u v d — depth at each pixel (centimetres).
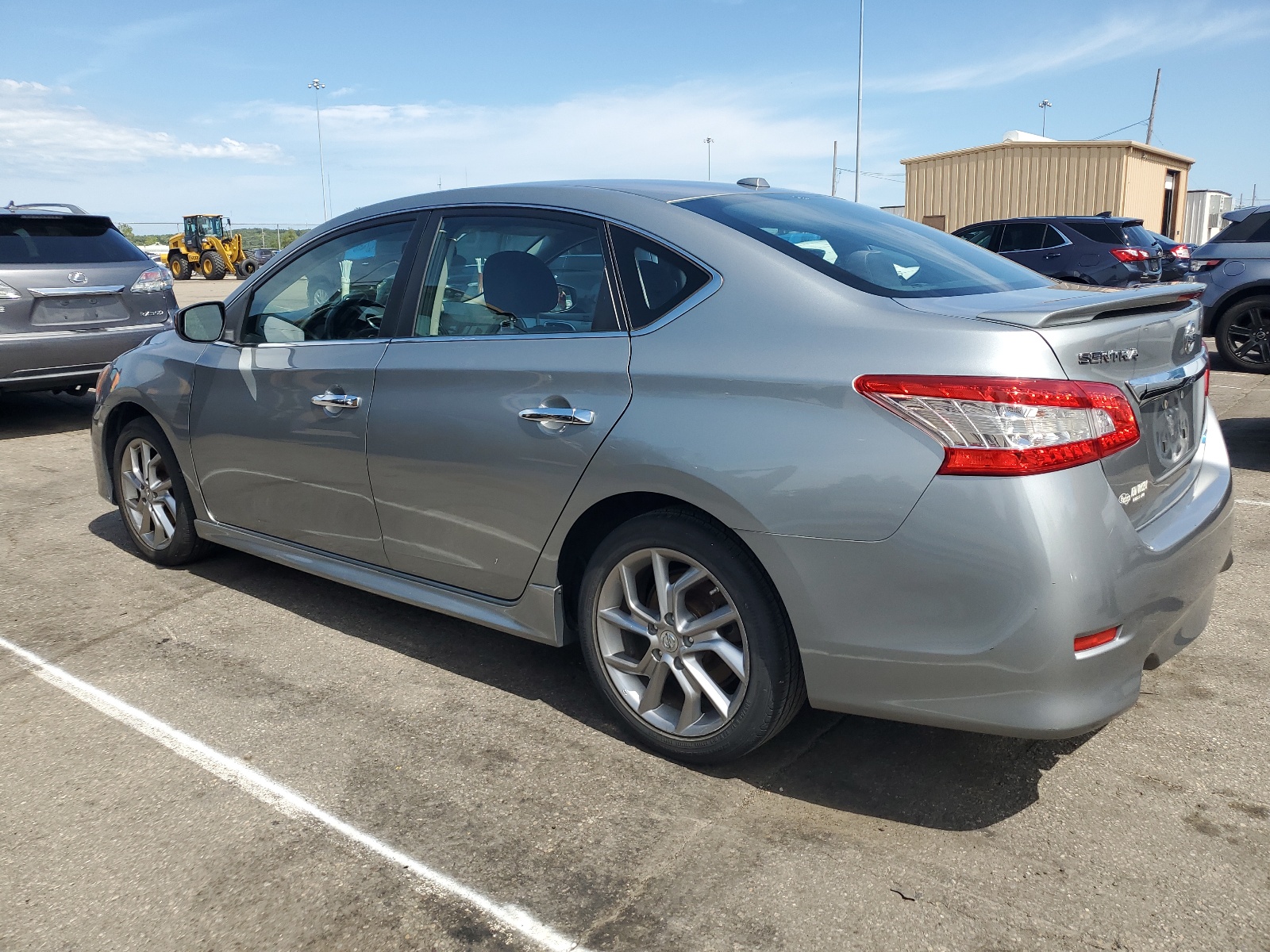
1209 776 256
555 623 284
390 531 322
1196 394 273
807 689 238
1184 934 199
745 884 217
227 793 257
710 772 265
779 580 232
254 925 207
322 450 335
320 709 304
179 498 418
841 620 226
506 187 311
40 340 695
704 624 255
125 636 363
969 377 207
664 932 203
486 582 300
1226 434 673
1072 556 204
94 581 425
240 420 367
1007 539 204
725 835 236
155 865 228
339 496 336
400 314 320
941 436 209
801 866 223
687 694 261
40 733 291
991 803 247
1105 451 211
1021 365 206
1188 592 236
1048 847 229
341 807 250
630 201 280
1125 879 217
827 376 224
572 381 265
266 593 407
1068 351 210
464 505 295
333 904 213
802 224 282
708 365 242
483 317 297
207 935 205
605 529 279
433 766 270
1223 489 267
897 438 214
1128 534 214
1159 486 241
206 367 384
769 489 228
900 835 235
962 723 219
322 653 347
